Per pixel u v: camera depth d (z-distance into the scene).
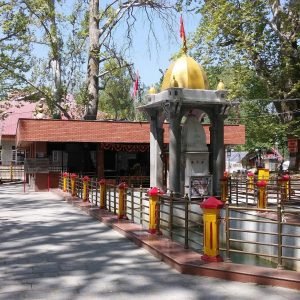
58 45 32.31
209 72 29.31
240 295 6.34
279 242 7.27
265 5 27.14
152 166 17.45
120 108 42.72
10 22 28.67
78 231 11.91
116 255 9.03
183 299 6.21
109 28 31.33
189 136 16.17
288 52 28.25
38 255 9.05
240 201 17.42
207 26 27.72
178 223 13.11
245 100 30.12
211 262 7.65
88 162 29.19
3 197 21.91
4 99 31.52
